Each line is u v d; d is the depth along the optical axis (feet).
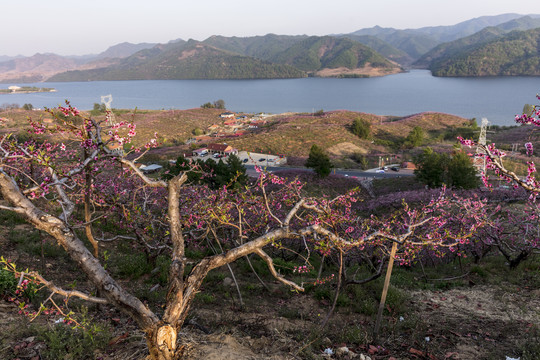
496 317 28.14
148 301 27.12
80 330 18.99
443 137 475.31
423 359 20.26
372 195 178.70
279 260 44.42
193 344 17.12
